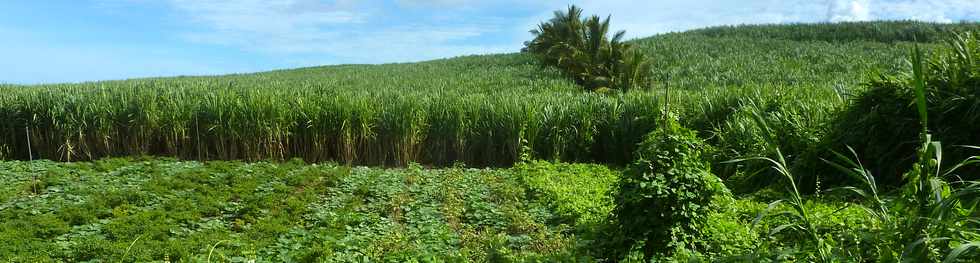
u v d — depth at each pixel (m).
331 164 13.24
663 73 34.19
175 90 16.23
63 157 14.95
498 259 6.54
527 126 14.11
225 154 14.48
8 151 14.95
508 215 8.60
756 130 10.97
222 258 6.43
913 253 3.94
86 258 6.59
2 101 15.02
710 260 5.45
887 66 33.19
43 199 9.53
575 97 15.93
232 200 9.84
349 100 14.82
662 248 6.16
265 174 11.48
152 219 8.30
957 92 8.88
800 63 36.97
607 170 12.48
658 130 6.52
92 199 9.37
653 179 6.18
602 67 27.53
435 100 15.18
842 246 4.47
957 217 4.07
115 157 14.51
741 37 55.66
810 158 9.71
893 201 4.65
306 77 45.78
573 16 33.88
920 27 50.84
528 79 33.59
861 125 9.59
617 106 14.52
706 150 11.24
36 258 6.48
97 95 15.18
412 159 14.56
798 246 4.92
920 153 4.40
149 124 14.59
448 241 7.39
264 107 14.34
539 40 36.81
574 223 8.16
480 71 44.06
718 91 14.79
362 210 9.26
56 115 14.63
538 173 11.74
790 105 11.88
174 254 6.67
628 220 6.36
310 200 9.66
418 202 9.55
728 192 6.35
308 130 14.55
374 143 14.61
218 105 14.47
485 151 14.47
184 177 11.01
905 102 9.28
